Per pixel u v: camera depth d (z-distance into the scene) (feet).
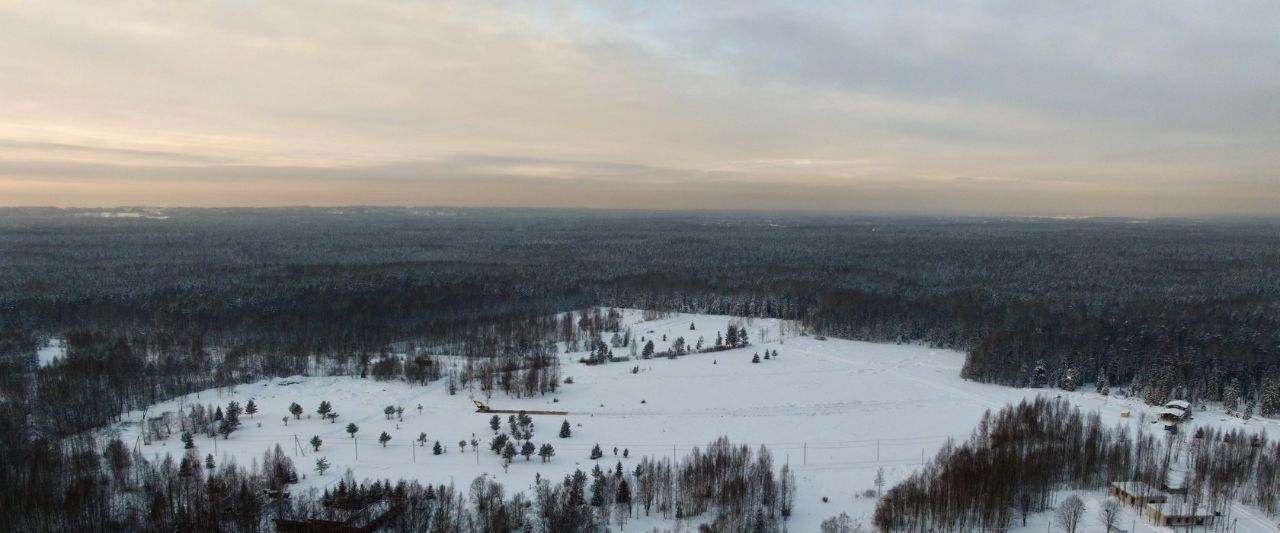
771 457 525.34
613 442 598.75
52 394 649.20
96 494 445.37
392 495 444.14
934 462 533.14
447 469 526.16
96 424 616.80
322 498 458.09
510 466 534.78
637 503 467.93
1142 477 484.74
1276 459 487.61
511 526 429.79
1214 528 425.69
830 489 505.66
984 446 523.70
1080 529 426.92
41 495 435.12
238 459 540.93
